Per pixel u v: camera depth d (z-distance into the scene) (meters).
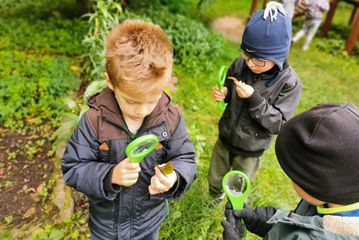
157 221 1.41
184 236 1.82
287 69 1.62
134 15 4.00
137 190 1.25
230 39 5.55
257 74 1.64
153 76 0.94
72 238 1.83
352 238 0.79
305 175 0.84
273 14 1.45
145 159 1.20
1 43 3.79
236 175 1.24
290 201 2.42
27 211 2.00
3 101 2.86
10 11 4.89
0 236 1.82
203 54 4.30
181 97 3.39
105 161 1.19
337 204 0.82
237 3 7.38
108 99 1.11
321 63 5.03
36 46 3.82
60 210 1.96
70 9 5.23
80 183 1.12
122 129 1.14
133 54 0.94
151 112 1.14
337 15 7.80
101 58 2.50
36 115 2.84
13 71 3.24
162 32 1.07
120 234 1.33
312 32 5.32
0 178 2.21
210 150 2.68
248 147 1.78
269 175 2.63
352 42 5.45
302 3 5.25
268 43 1.44
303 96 4.00
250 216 1.21
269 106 1.58
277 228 1.00
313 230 0.85
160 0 5.36
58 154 2.39
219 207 2.08
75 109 2.04
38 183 2.20
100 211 1.28
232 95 1.79
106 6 2.79
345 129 0.77
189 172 1.20
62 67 3.37
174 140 1.23
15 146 2.51
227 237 1.13
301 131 0.84
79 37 4.17
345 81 4.52
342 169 0.77
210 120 3.22
